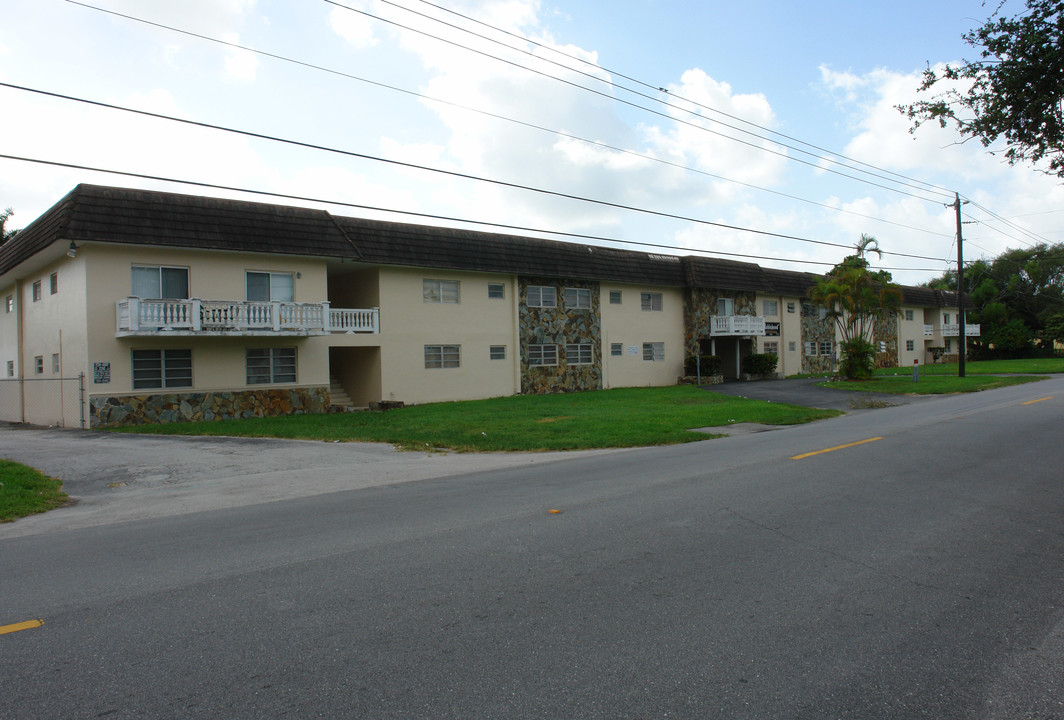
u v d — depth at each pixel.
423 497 8.89
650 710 3.34
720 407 22.92
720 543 6.20
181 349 21.31
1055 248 73.50
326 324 23.05
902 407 22.52
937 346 63.22
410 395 27.08
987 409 19.27
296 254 22.53
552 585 5.11
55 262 22.05
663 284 37.03
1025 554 5.95
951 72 10.01
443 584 5.16
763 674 3.73
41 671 3.80
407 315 27.09
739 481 9.09
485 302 29.84
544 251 31.47
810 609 4.66
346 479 11.08
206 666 3.83
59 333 21.80
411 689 3.54
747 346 42.66
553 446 14.69
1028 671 3.81
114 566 5.93
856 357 35.59
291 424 19.52
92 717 3.29
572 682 3.62
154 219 20.06
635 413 20.95
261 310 21.59
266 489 10.32
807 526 6.79
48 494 9.92
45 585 5.41
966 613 4.62
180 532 7.30
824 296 36.22
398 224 26.62
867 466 10.19
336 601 4.84
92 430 19.17
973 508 7.59
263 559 5.98
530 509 7.68
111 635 4.30
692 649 4.03
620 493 8.48
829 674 3.74
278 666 3.82
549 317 32.31
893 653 4.01
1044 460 10.71
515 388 30.75
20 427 22.30
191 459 13.36
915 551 6.00
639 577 5.29
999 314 70.88
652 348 37.41
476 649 4.02
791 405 24.34
